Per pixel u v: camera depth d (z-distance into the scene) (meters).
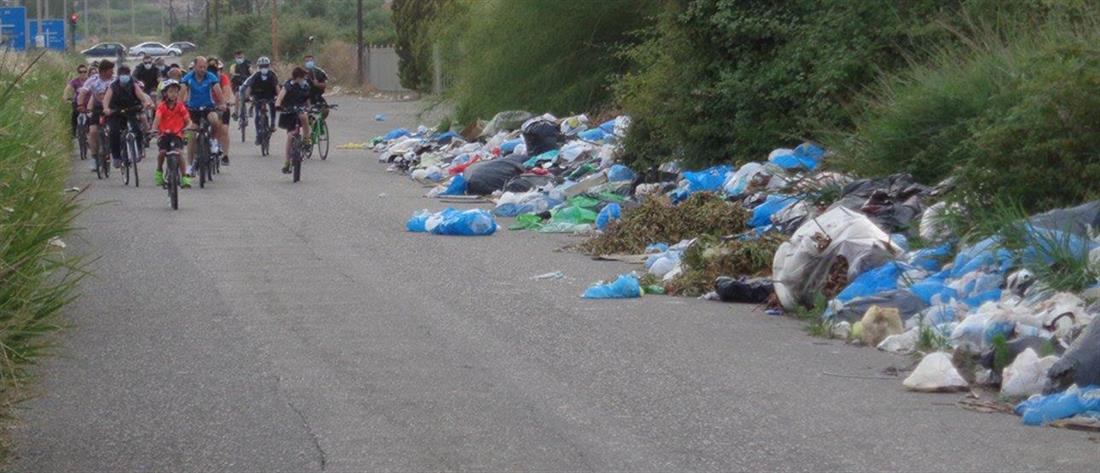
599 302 15.66
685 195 23.11
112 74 31.20
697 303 15.63
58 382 11.49
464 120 40.66
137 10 197.75
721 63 26.11
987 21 22.45
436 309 15.09
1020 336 11.71
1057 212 14.67
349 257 19.23
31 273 10.50
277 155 39.31
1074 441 9.55
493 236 21.92
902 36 23.84
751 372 11.91
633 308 15.24
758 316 14.75
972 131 17.28
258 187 29.80
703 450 9.41
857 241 14.96
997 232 14.52
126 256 19.12
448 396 10.99
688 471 8.92
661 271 17.31
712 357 12.54
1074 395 10.07
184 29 147.75
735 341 13.30
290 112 31.44
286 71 94.81
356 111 66.00
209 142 30.69
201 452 9.40
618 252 19.55
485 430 9.95
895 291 13.93
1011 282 13.43
